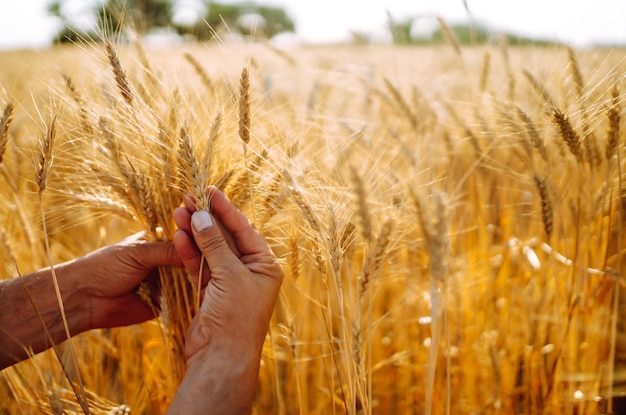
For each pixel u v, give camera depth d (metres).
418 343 0.76
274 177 0.55
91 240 0.88
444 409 0.71
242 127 0.53
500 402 0.69
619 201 0.60
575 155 0.60
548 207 0.60
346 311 0.75
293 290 0.76
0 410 0.66
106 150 0.54
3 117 0.52
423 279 0.78
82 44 0.57
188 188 0.53
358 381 0.51
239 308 0.49
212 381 0.47
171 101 0.56
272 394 0.72
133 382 0.70
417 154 0.67
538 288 0.75
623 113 0.60
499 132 0.72
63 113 0.57
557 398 0.67
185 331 0.57
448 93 1.00
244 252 0.52
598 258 0.67
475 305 0.79
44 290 0.55
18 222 0.71
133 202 0.55
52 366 0.65
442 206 0.42
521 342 0.75
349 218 0.52
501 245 0.86
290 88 1.05
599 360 0.70
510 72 0.80
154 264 0.55
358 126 0.82
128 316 0.60
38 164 0.49
